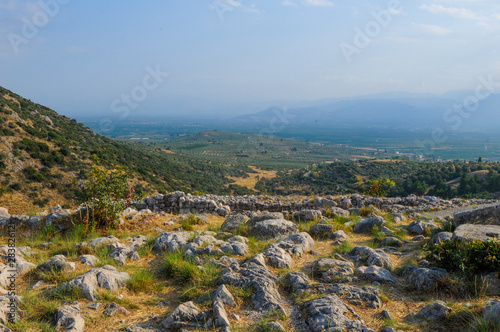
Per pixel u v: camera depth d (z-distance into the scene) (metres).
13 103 53.28
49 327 4.07
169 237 8.22
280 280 5.60
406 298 5.24
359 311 4.70
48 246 8.30
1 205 33.28
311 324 4.25
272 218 10.04
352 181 69.06
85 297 4.98
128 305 4.93
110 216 10.43
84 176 43.38
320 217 12.31
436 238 7.92
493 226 7.54
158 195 14.71
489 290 5.20
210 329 4.21
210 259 6.63
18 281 5.61
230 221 10.41
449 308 4.47
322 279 5.93
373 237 9.45
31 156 41.88
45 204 36.88
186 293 5.34
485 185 49.56
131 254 7.36
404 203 17.81
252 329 4.20
